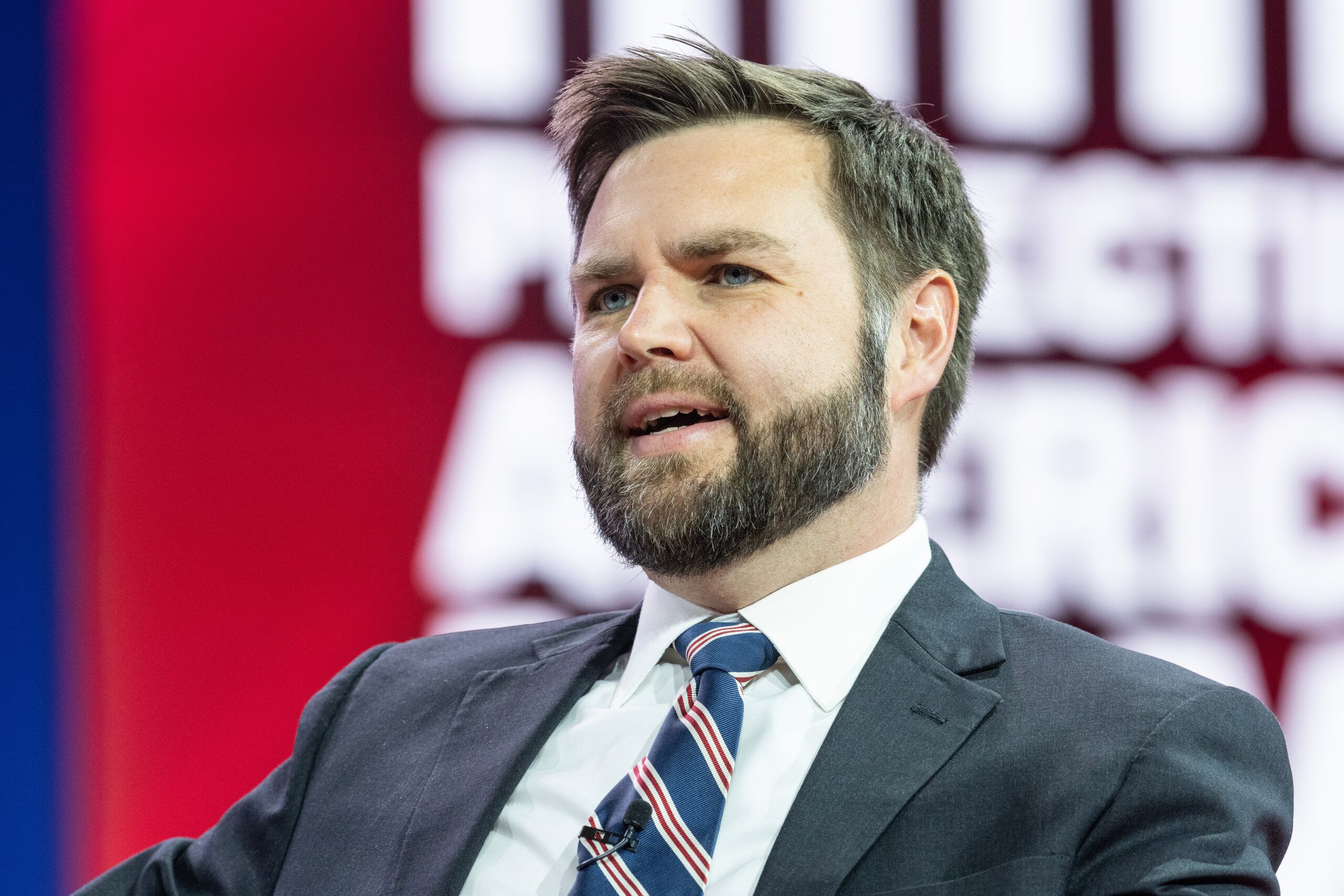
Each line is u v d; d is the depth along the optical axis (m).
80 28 11.78
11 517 11.41
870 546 6.37
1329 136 12.61
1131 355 12.40
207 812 11.36
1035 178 12.42
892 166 6.63
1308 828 12.09
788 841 5.39
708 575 6.20
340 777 6.53
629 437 6.20
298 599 11.55
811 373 6.09
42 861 11.23
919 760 5.55
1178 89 12.61
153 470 11.55
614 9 11.98
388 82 11.89
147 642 11.44
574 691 6.40
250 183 11.78
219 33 11.86
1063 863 5.19
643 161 6.56
